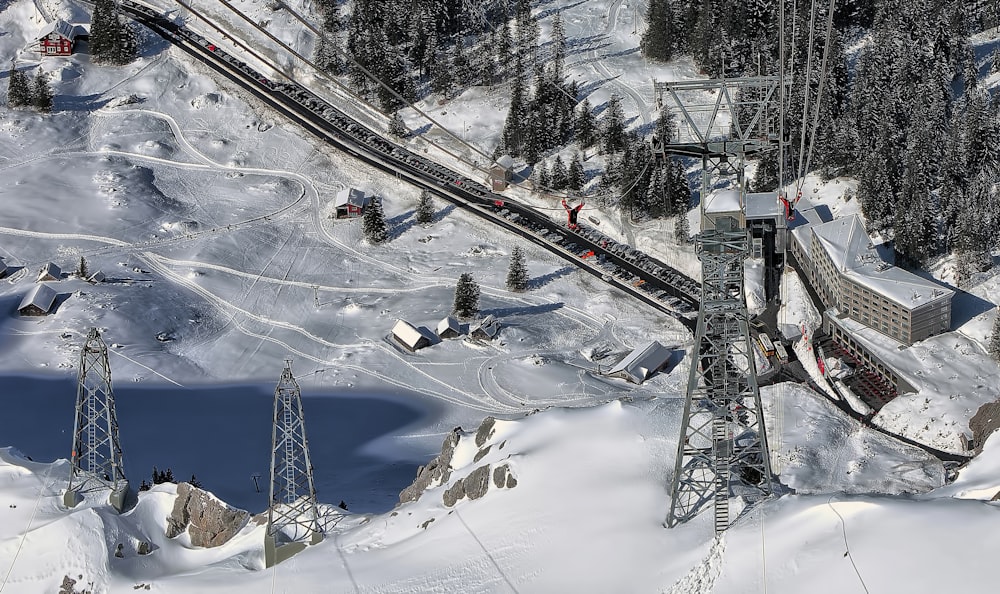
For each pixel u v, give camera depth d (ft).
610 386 552.82
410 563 321.32
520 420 363.35
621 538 305.73
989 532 268.62
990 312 576.20
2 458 409.69
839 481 455.22
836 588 268.21
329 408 539.29
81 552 353.72
